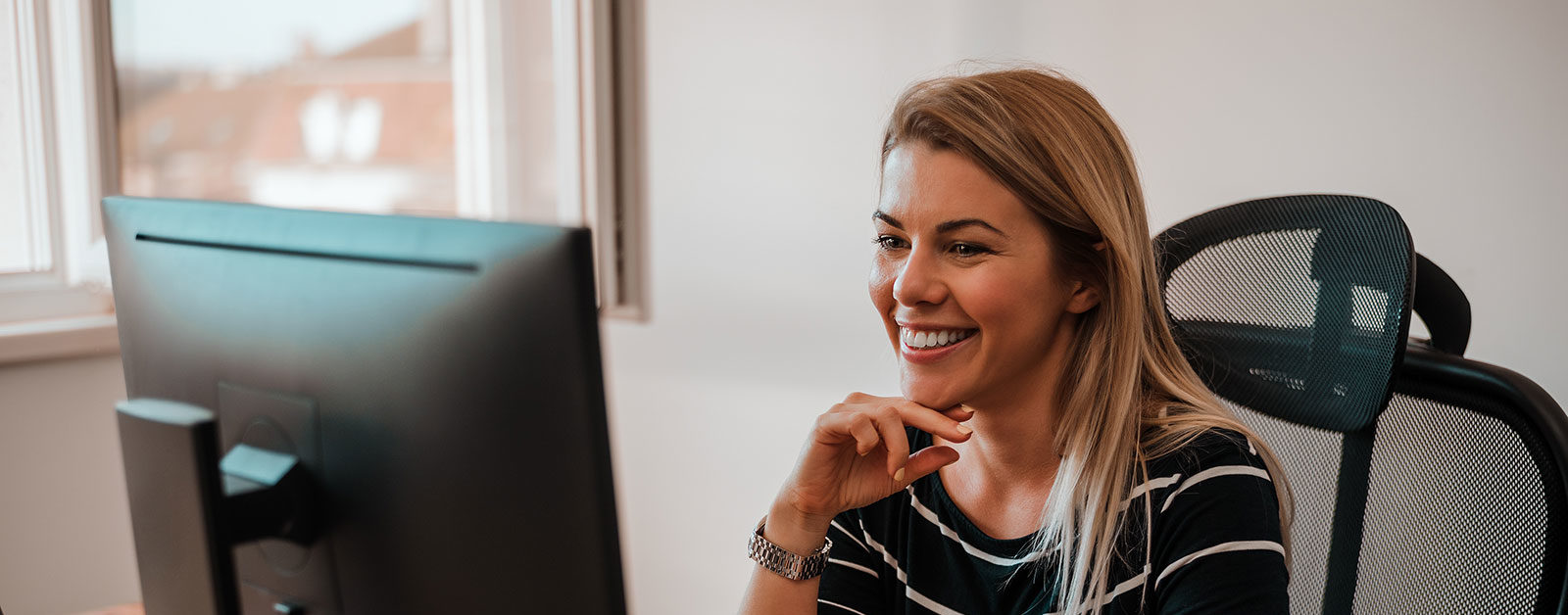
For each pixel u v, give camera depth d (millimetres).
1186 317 1225
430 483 727
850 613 1169
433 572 737
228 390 828
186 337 854
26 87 2135
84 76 2146
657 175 2750
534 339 671
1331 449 1136
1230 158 1972
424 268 714
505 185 2779
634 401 2867
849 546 1189
